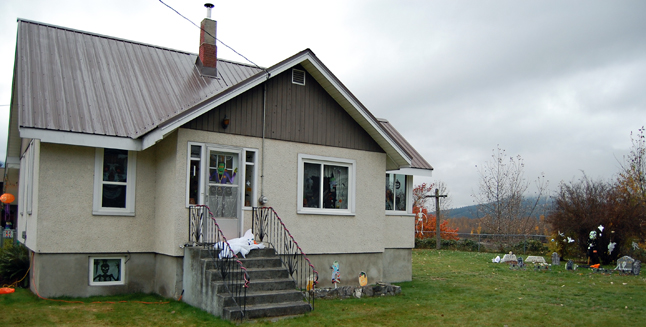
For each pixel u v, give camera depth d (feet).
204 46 46.37
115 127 34.19
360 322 29.12
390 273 50.11
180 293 34.12
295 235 40.01
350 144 43.93
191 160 35.63
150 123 35.70
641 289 43.09
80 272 34.88
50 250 33.60
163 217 36.22
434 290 42.32
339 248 42.37
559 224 71.61
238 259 30.71
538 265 59.72
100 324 27.09
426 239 97.35
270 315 29.01
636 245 71.67
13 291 36.01
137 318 28.68
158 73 43.32
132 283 36.78
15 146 56.65
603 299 37.78
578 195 71.46
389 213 50.98
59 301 32.96
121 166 37.01
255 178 38.32
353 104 42.39
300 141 40.96
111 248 35.88
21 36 39.52
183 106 39.04
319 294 36.47
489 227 128.47
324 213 41.73
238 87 36.22
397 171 51.75
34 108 32.50
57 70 37.55
